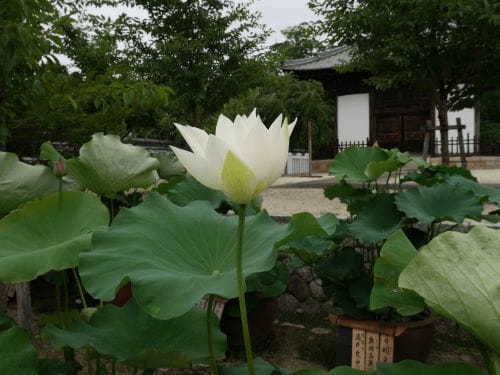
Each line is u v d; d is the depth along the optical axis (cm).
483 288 91
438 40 787
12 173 196
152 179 221
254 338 280
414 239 262
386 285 134
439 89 898
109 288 111
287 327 323
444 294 96
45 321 213
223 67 962
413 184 762
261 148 101
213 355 123
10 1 287
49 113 377
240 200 104
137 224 134
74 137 421
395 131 2034
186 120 1005
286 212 529
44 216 158
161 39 945
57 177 186
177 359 124
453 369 112
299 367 262
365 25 800
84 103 416
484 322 92
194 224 138
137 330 143
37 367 123
